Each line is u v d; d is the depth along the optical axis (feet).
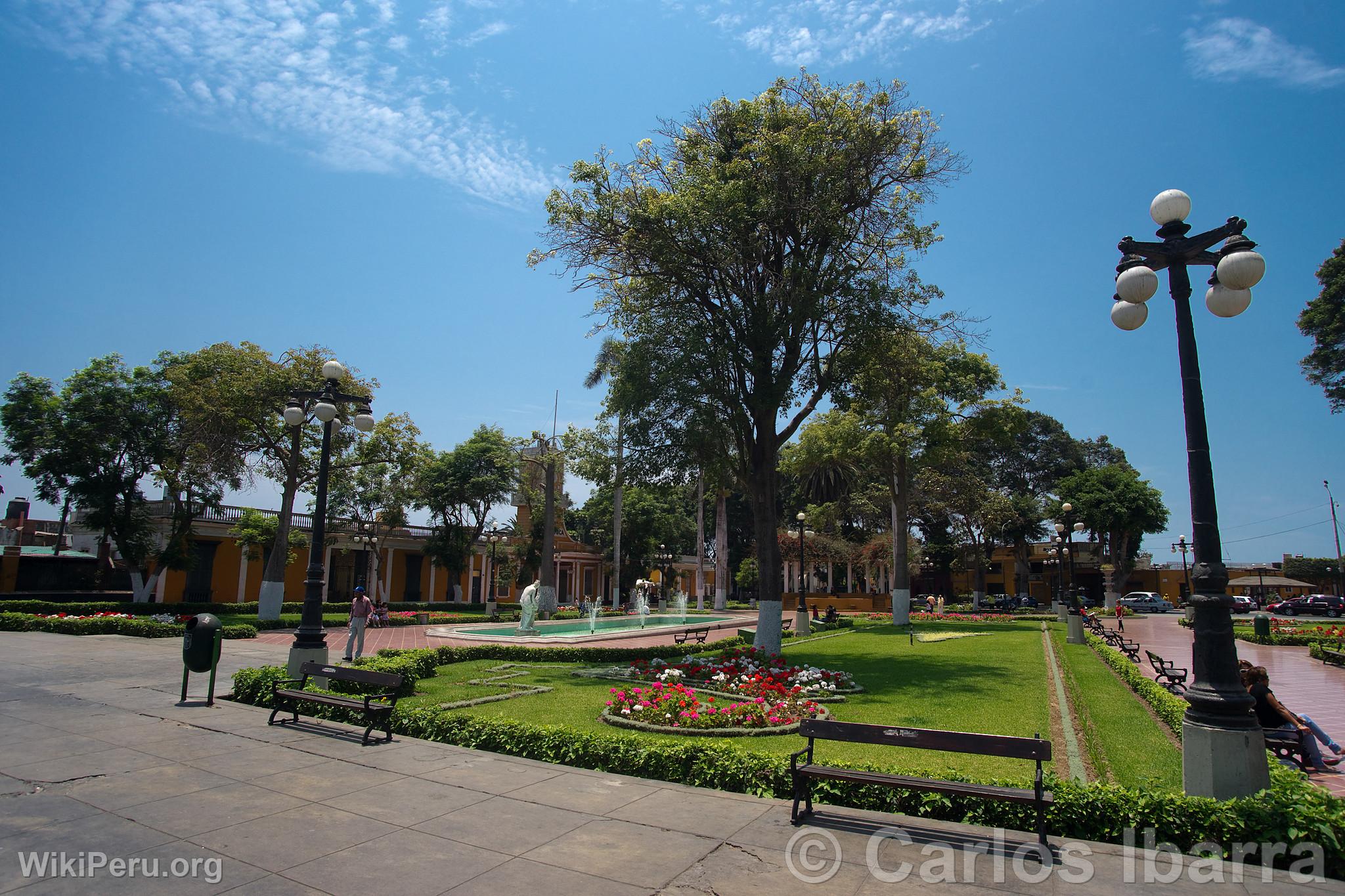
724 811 19.34
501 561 152.46
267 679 33.09
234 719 29.55
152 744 25.31
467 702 35.81
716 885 14.69
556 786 21.44
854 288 55.06
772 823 18.37
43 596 103.71
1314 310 93.86
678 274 56.34
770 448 57.62
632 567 181.37
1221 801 17.13
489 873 15.14
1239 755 18.25
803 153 52.90
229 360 86.02
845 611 160.15
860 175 56.65
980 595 153.28
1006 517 152.56
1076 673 52.03
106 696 33.96
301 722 29.32
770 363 55.62
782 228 57.82
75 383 100.07
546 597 120.57
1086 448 205.98
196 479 92.63
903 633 87.40
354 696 35.73
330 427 38.91
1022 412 98.02
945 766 24.86
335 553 137.69
